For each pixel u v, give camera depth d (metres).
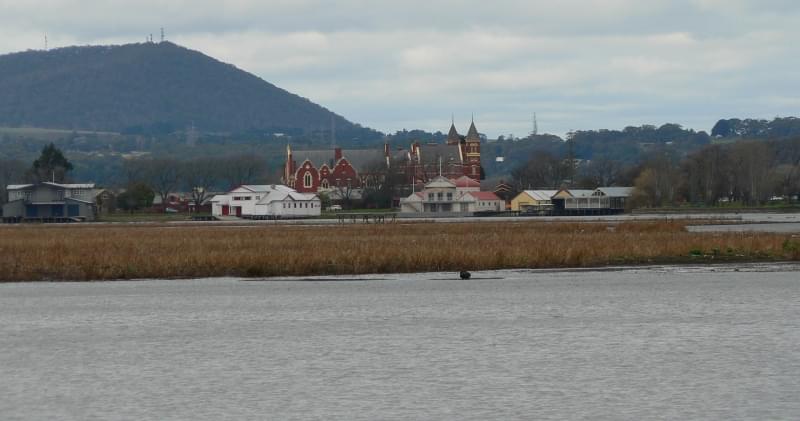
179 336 199.12
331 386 154.75
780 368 162.88
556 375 160.38
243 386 155.50
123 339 196.12
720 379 156.25
